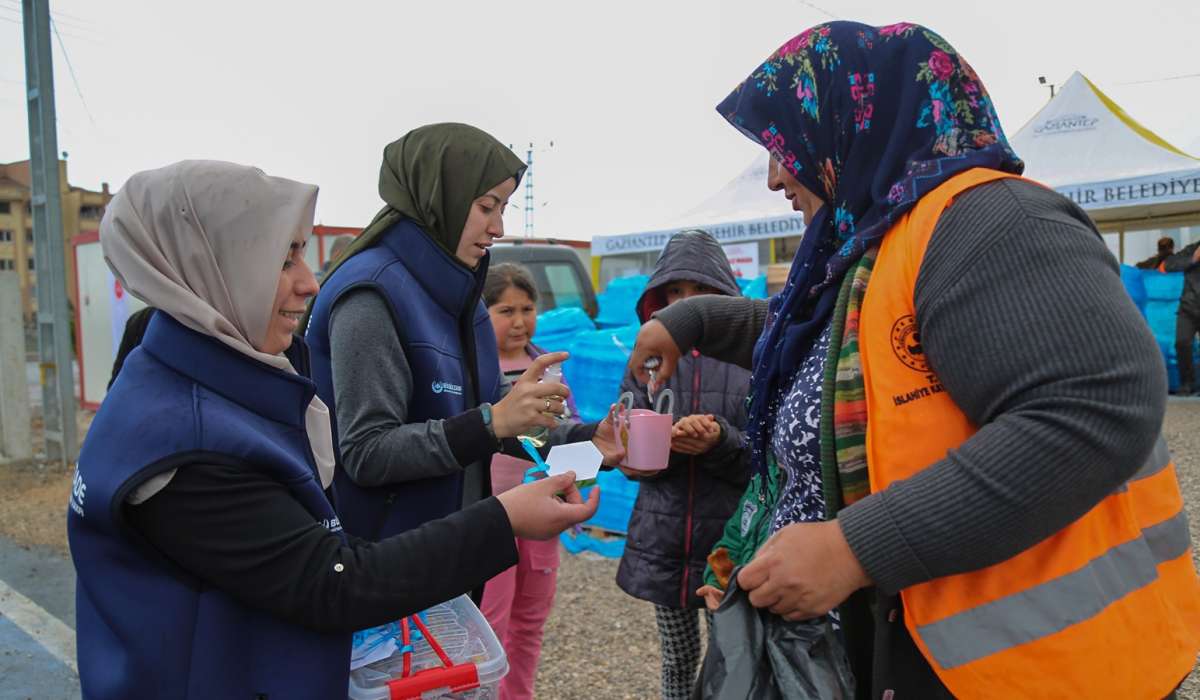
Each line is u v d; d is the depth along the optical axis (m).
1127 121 9.72
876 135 1.36
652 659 3.44
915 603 1.20
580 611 3.96
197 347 1.26
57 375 7.77
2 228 60.34
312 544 1.23
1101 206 9.06
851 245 1.34
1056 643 1.14
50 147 7.63
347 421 1.91
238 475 1.20
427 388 2.05
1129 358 1.05
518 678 2.75
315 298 2.11
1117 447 1.04
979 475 1.08
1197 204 11.30
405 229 2.09
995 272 1.11
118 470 1.16
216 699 1.20
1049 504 1.06
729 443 2.48
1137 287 9.80
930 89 1.30
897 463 1.21
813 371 1.43
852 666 1.36
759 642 1.36
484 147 2.13
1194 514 4.72
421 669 1.46
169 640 1.18
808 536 1.20
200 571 1.18
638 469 2.16
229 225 1.31
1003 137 1.30
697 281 2.89
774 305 1.67
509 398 1.88
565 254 7.45
